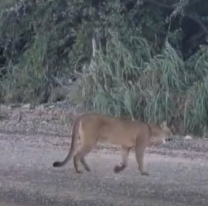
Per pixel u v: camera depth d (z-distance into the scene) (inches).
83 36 860.6
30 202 411.2
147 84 753.0
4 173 491.8
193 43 881.5
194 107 721.6
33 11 912.9
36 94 892.6
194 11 871.7
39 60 900.6
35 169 508.1
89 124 496.4
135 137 499.2
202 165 543.8
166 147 629.9
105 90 764.6
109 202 412.5
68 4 872.3
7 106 856.9
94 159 554.9
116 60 785.6
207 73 756.0
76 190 442.3
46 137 673.6
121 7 845.2
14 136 674.8
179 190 449.4
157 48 836.0
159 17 856.9
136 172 505.7
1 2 920.3
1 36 943.0
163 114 727.7
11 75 916.0
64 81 887.7
